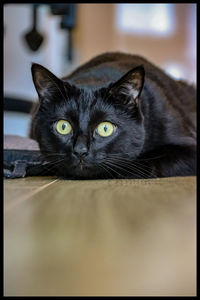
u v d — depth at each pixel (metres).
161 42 5.51
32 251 0.34
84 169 1.30
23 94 4.39
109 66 1.71
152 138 1.52
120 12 5.38
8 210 0.56
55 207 0.60
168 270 0.28
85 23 5.26
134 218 0.50
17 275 0.26
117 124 1.36
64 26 3.22
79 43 5.22
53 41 4.73
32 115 1.90
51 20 4.61
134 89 1.38
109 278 0.26
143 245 0.36
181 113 1.76
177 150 1.53
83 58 5.29
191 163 1.52
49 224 0.46
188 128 1.74
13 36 4.30
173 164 1.48
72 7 3.13
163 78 1.90
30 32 3.20
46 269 0.28
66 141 1.33
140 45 5.47
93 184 1.06
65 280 0.26
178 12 5.47
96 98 1.35
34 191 0.84
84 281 0.26
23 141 1.70
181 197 0.74
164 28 5.50
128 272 0.27
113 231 0.42
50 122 1.38
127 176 1.38
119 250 0.34
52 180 1.23
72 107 1.34
